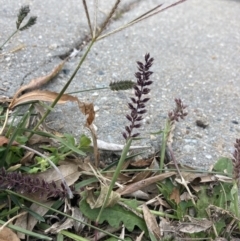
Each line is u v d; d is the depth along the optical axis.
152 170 0.29
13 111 0.33
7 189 0.26
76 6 0.51
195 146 0.33
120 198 0.28
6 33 0.44
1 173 0.25
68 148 0.30
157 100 0.38
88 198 0.27
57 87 0.38
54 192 0.26
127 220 0.27
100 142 0.31
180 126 0.35
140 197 0.29
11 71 0.39
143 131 0.34
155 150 0.32
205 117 0.37
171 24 0.51
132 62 0.43
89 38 0.46
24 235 0.26
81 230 0.27
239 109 0.38
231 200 0.29
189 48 0.46
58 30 0.46
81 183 0.28
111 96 0.37
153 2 0.55
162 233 0.27
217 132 0.35
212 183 0.30
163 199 0.29
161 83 0.40
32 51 0.42
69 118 0.34
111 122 0.35
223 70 0.43
